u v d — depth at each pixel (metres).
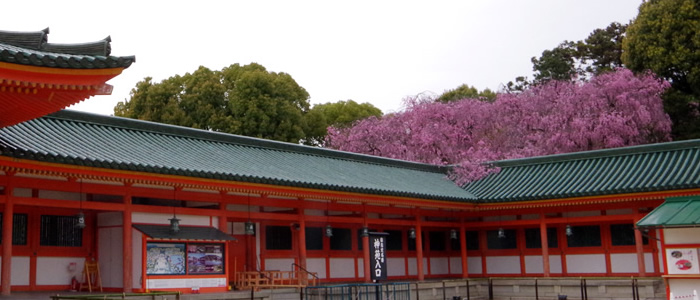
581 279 30.61
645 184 29.41
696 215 22.28
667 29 50.09
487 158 50.84
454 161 52.81
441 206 32.19
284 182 24.50
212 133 27.98
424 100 56.38
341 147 56.25
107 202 21.64
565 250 34.19
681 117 52.12
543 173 35.28
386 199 29.11
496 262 35.97
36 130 21.14
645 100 49.03
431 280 32.66
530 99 53.59
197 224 23.98
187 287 22.89
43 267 21.45
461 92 72.38
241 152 28.09
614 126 47.94
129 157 21.48
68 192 21.45
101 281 22.55
